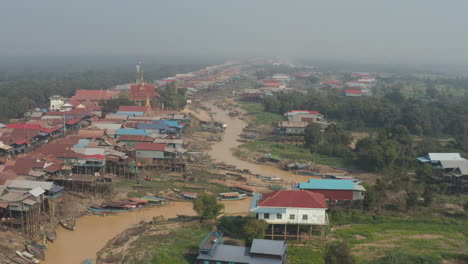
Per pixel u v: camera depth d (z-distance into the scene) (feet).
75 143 444.14
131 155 434.30
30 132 505.25
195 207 297.53
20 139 478.59
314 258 243.81
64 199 341.62
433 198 352.49
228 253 229.25
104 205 336.08
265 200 266.16
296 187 326.03
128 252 254.27
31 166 352.49
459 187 384.47
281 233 272.31
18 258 252.01
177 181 406.00
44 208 303.27
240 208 347.77
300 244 261.03
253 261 220.84
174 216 329.72
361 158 464.24
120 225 311.47
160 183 398.21
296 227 280.31
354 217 309.01
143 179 405.80
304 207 259.60
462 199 359.66
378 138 522.47
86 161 384.47
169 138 524.52
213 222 297.74
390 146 465.47
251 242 250.57
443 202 350.02
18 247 262.47
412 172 440.04
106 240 286.25
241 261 220.84
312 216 259.80
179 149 442.09
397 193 374.02
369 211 323.57
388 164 442.91
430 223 305.94
